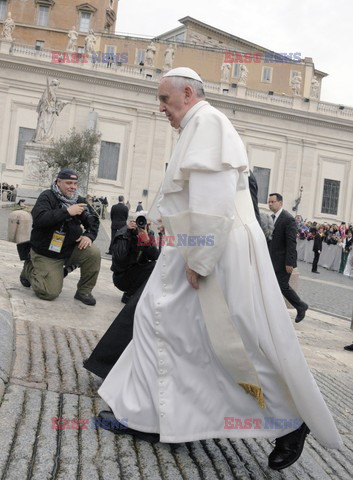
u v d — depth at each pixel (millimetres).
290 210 51438
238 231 2738
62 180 6324
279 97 51781
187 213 2723
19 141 46500
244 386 2641
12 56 45719
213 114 2781
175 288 2770
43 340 4613
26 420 2928
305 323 9195
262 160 51188
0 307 5406
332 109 52656
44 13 57688
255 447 3141
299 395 2656
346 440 3703
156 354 2738
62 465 2521
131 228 6066
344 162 52688
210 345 2709
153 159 48625
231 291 2680
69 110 47219
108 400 2924
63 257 6430
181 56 56188
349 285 19344
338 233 31469
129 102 48250
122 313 3537
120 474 2533
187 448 2936
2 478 2324
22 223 15031
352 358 6949
